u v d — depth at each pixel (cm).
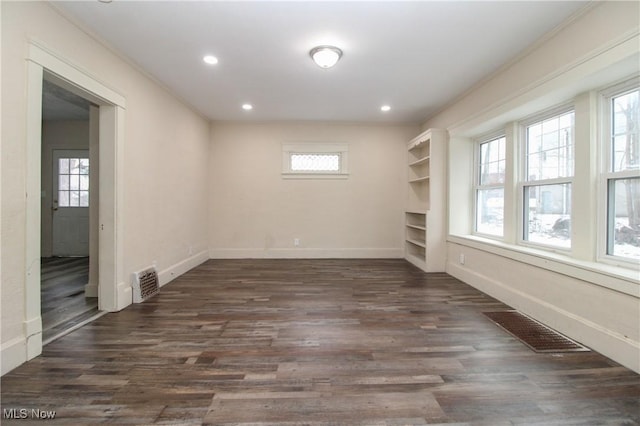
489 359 199
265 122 544
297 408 151
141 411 148
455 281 400
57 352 205
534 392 165
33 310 196
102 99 265
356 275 431
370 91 387
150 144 342
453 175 431
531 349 213
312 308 296
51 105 459
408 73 331
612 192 225
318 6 218
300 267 481
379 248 559
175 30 248
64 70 220
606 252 228
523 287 286
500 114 311
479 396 162
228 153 545
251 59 300
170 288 364
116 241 283
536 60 265
